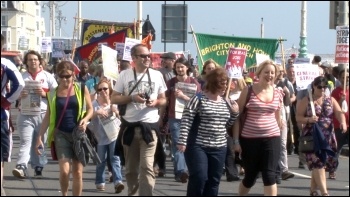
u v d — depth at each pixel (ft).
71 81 32.58
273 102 32.86
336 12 53.62
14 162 49.90
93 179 43.47
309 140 36.19
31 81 41.73
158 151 32.71
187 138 30.71
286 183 43.37
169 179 43.98
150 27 76.74
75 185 32.48
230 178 43.32
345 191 40.55
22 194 36.47
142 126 31.96
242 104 32.91
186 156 30.94
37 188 38.91
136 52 32.78
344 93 44.50
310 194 37.76
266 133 32.68
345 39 52.03
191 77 43.24
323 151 36.01
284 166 44.32
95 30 80.64
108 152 38.40
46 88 42.24
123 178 43.34
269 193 32.68
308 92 36.68
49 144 32.53
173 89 42.60
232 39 58.65
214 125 30.76
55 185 40.14
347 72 50.24
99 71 48.93
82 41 80.79
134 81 32.58
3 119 32.17
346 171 49.21
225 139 31.30
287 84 51.13
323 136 36.04
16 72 32.19
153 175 32.07
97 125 38.14
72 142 32.30
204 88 31.17
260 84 33.06
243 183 33.91
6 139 32.37
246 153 33.09
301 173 48.55
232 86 43.86
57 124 32.19
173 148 42.68
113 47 69.00
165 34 70.64
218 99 31.07
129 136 32.12
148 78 32.78
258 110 32.71
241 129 33.01
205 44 58.39
